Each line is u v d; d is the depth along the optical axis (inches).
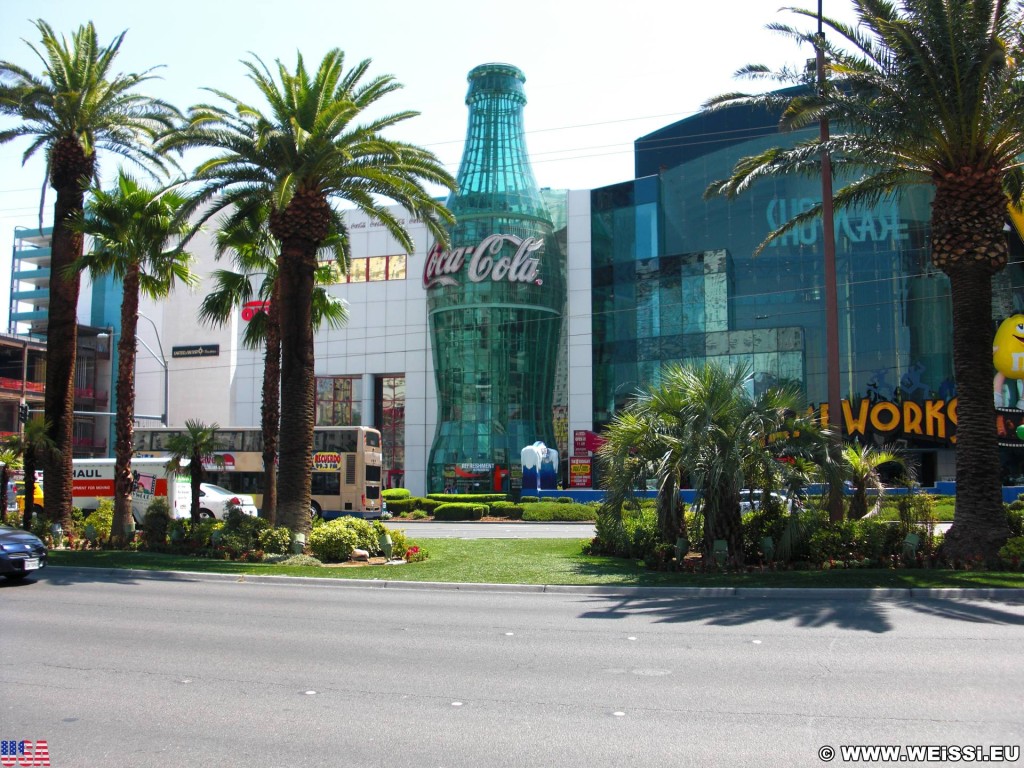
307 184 866.8
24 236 3346.5
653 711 279.1
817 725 260.2
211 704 292.2
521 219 2304.4
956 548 709.3
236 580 701.3
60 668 350.9
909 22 717.9
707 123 2405.3
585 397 2315.5
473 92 2405.3
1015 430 1967.3
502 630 447.2
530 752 238.5
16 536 664.4
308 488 865.5
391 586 658.8
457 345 2274.9
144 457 1485.0
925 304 2043.6
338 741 250.2
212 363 2728.8
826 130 826.2
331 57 866.8
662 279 2277.3
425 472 2481.5
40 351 2792.8
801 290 2139.5
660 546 776.3
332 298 1069.1
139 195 946.7
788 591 580.7
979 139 729.0
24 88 942.4
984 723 260.4
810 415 756.0
